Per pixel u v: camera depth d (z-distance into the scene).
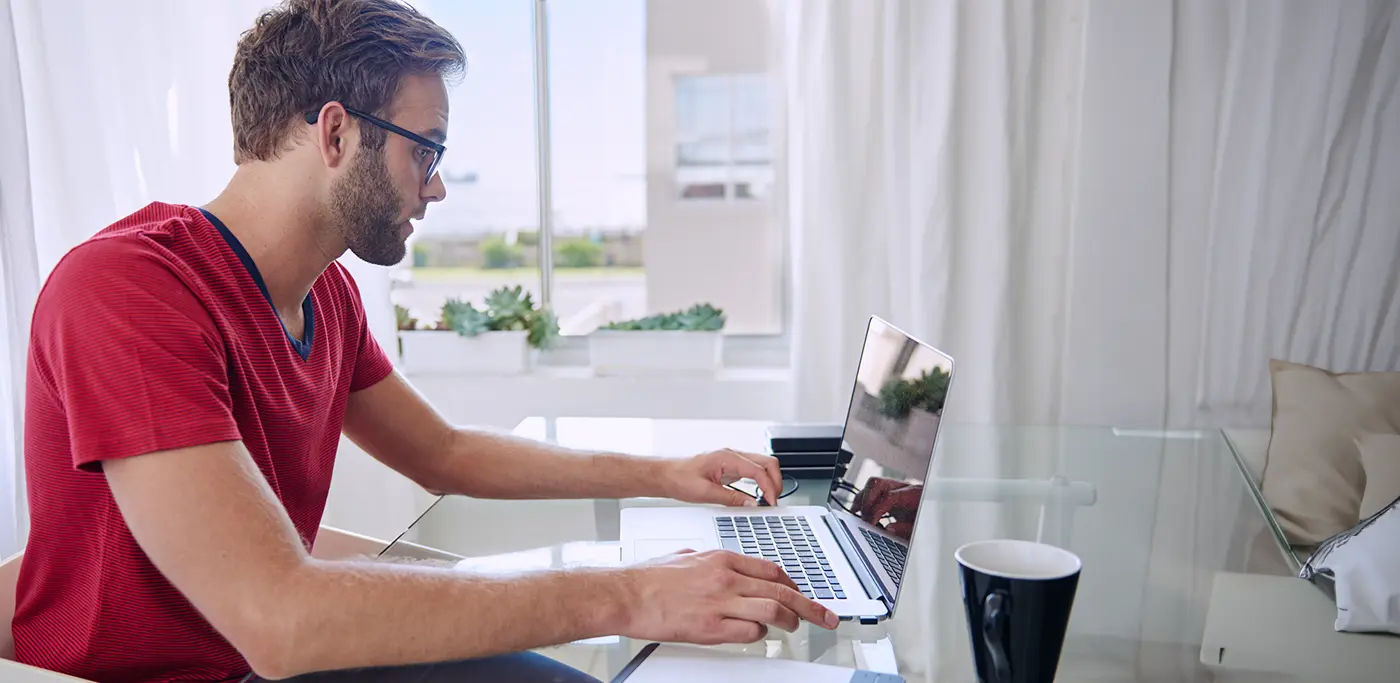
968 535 1.35
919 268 2.38
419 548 1.19
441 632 0.85
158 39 2.42
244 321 1.05
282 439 1.12
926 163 2.34
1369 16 2.19
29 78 2.36
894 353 1.30
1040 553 0.86
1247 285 2.33
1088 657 1.01
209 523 0.84
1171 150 2.33
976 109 2.33
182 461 0.86
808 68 2.38
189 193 2.48
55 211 2.40
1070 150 2.35
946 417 2.41
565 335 2.80
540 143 2.76
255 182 1.08
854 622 1.01
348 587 0.84
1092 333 2.39
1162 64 2.28
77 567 1.01
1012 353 2.40
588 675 0.88
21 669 0.91
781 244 2.73
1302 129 2.25
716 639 0.90
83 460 0.86
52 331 0.91
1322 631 1.09
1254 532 1.39
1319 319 2.31
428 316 2.89
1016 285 2.39
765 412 2.57
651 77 2.70
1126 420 2.40
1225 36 2.28
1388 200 2.24
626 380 2.59
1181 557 1.30
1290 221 2.28
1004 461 1.70
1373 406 1.92
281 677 0.83
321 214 1.09
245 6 2.45
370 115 1.06
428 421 1.40
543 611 0.88
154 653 1.03
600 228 2.80
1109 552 1.31
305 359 1.16
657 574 0.94
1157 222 2.33
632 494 1.38
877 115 2.38
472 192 2.81
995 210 2.35
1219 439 1.84
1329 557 1.26
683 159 2.73
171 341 0.90
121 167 2.45
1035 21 2.30
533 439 1.44
